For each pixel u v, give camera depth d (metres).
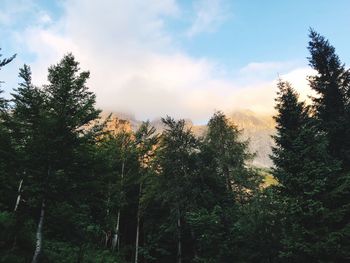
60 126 14.80
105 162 16.30
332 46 22.27
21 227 16.66
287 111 18.72
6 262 15.48
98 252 26.20
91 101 16.38
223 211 22.94
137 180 33.19
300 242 14.66
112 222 27.55
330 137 18.89
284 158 16.64
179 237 25.39
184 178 25.70
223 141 29.38
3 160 14.20
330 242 13.69
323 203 15.23
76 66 16.66
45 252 19.08
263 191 20.64
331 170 15.18
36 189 14.04
